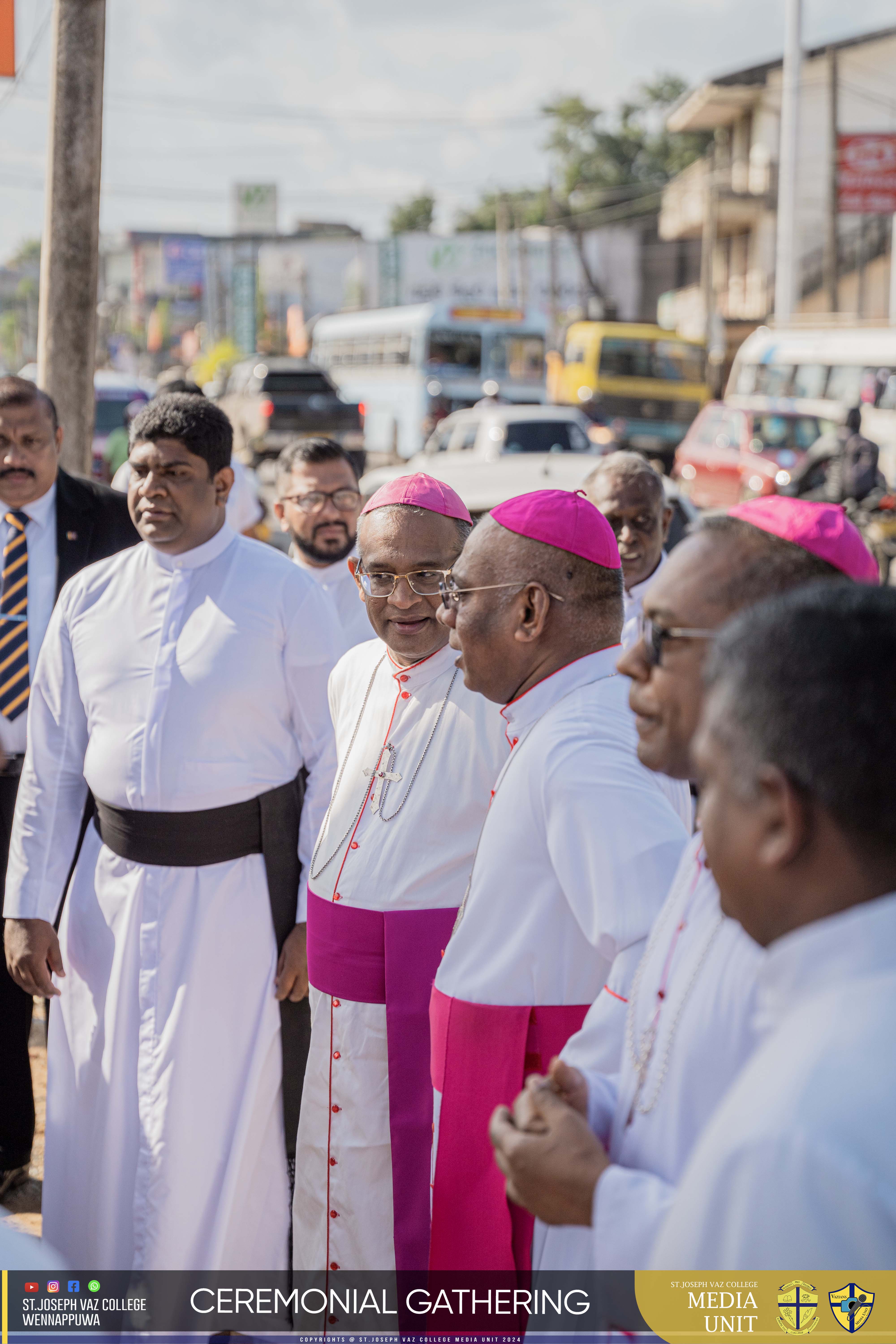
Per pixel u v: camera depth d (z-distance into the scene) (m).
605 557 2.01
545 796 1.88
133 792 2.74
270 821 2.81
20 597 3.69
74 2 5.73
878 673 1.00
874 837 1.00
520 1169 1.39
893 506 13.64
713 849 1.10
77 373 6.00
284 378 24.14
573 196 54.97
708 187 31.66
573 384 25.14
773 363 21.44
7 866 3.63
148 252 68.12
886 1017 0.92
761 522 1.46
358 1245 2.44
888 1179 0.86
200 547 2.85
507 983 1.94
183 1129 2.69
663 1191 1.26
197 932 2.73
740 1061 1.28
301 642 2.86
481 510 7.17
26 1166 3.68
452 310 23.97
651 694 1.48
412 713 2.51
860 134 25.27
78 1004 2.85
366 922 2.44
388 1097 2.42
